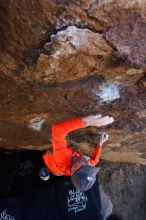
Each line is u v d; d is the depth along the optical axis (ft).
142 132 16.42
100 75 11.49
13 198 21.40
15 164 21.77
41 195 21.59
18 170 22.17
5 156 21.94
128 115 14.46
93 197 21.86
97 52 10.06
